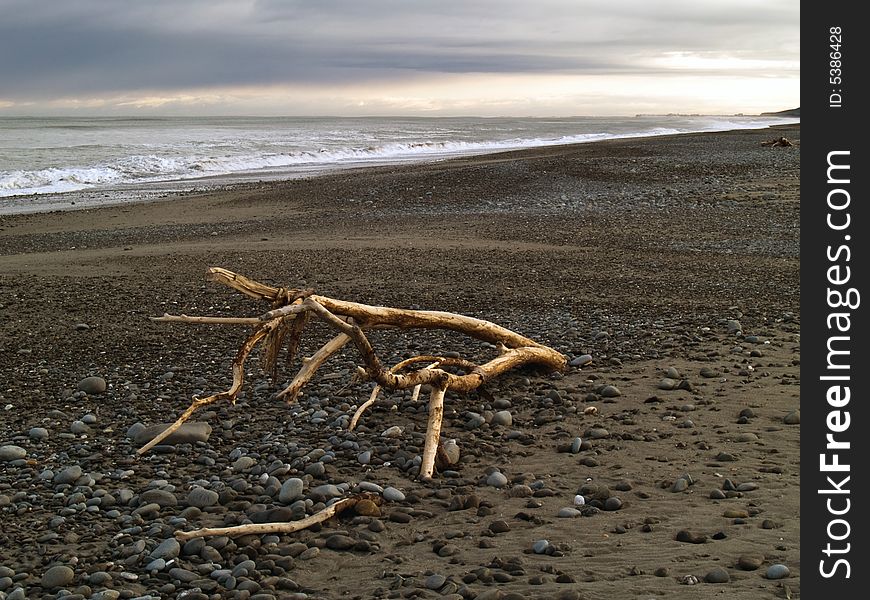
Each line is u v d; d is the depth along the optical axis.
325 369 9.45
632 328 10.98
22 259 17.61
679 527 5.17
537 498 5.82
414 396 8.05
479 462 6.61
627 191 28.02
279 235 21.41
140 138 69.94
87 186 37.06
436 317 8.16
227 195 31.19
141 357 10.16
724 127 114.50
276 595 4.54
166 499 5.97
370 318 7.52
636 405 7.83
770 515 5.31
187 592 4.56
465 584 4.52
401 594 4.43
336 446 7.01
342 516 5.64
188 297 13.47
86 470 6.70
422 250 18.14
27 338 11.02
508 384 8.59
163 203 29.28
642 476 6.12
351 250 18.28
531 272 15.46
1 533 5.49
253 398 8.48
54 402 8.52
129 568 4.94
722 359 9.33
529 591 4.36
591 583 4.44
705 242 19.02
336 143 68.44
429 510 5.70
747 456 6.45
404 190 30.19
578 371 9.05
